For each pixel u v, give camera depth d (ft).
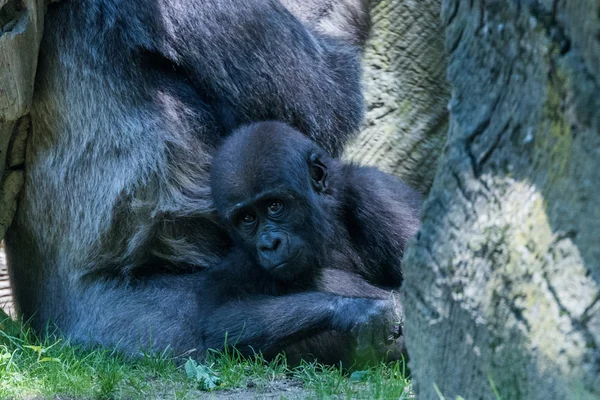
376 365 32.30
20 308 42.22
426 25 55.77
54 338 38.65
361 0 48.14
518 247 18.79
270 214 34.04
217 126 39.55
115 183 38.04
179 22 38.09
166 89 38.65
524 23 19.07
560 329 17.57
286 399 27.14
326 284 35.58
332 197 36.65
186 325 36.45
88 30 37.68
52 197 39.29
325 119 39.93
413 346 21.39
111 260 38.60
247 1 38.37
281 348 34.14
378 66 56.03
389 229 36.55
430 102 56.29
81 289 38.93
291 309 33.65
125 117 37.91
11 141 38.83
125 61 37.81
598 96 17.57
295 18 40.19
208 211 38.40
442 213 20.84
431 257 20.80
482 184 19.99
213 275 37.09
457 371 19.98
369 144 56.08
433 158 56.39
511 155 19.51
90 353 35.68
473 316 19.54
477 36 20.58
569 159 18.02
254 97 38.37
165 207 38.09
